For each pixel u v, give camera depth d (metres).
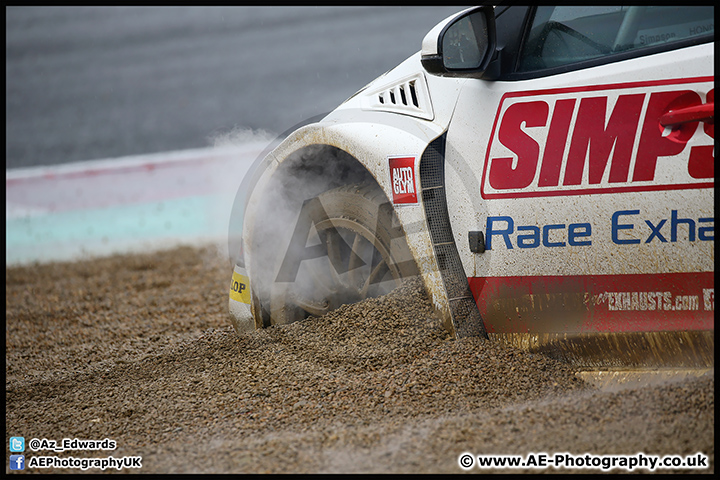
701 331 9.75
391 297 12.29
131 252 27.64
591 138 10.08
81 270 25.80
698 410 9.26
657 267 9.83
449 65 10.95
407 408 10.49
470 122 11.02
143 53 65.94
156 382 13.16
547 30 10.77
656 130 9.72
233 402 11.57
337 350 12.23
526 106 10.57
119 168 40.06
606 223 10.02
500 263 10.77
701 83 9.48
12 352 17.34
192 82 55.34
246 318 14.04
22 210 34.66
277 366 12.44
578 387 10.28
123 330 18.39
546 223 10.38
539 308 10.64
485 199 10.81
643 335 10.07
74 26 77.62
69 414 12.21
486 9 10.70
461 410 10.24
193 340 15.95
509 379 10.58
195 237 28.83
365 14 69.81
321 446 9.73
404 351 11.66
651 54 9.90
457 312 11.27
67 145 45.38
